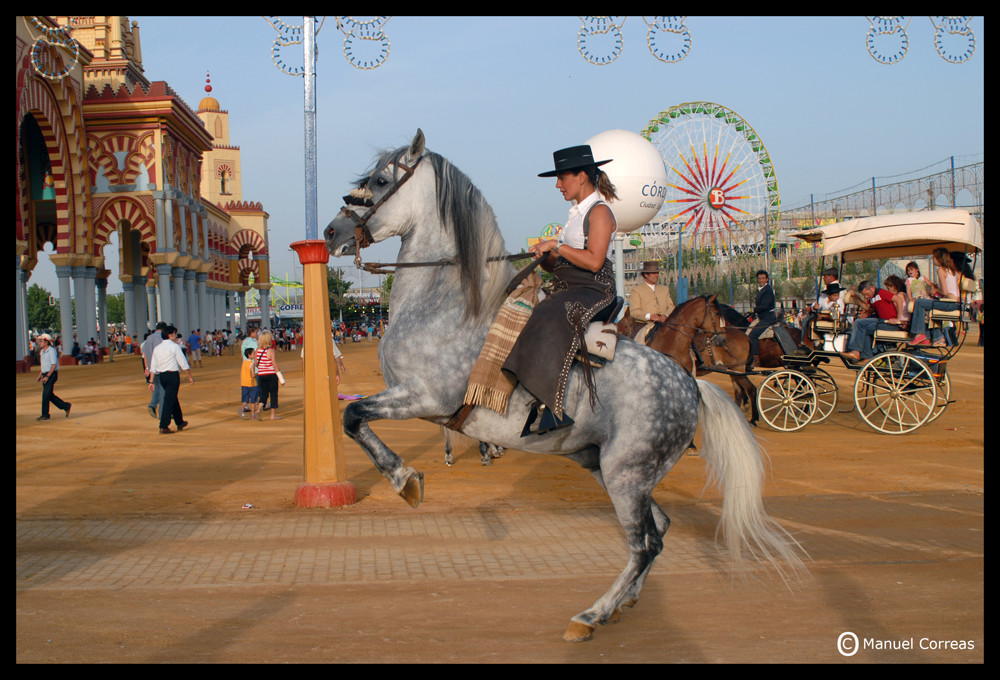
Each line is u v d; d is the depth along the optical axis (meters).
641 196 17.00
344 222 5.80
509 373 5.04
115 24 51.22
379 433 14.71
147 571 6.34
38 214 47.88
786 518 8.01
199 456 12.34
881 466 10.74
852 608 5.34
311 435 8.84
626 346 5.18
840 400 18.44
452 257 5.50
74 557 6.78
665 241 44.41
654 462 5.05
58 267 40.16
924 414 15.91
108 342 51.88
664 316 13.55
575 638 4.75
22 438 14.59
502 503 8.91
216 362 44.47
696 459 11.51
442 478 10.37
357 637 4.85
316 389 8.84
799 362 15.14
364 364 37.25
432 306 5.41
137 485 9.99
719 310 13.22
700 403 5.35
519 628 5.01
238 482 10.15
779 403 14.61
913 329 13.94
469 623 5.09
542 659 4.50
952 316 13.41
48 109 37.28
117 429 15.80
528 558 6.71
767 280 15.98
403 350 5.32
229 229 75.56
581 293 5.14
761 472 5.28
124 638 4.85
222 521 8.09
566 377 4.92
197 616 5.25
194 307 50.88
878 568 6.25
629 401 5.02
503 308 5.17
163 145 44.44
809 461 11.20
